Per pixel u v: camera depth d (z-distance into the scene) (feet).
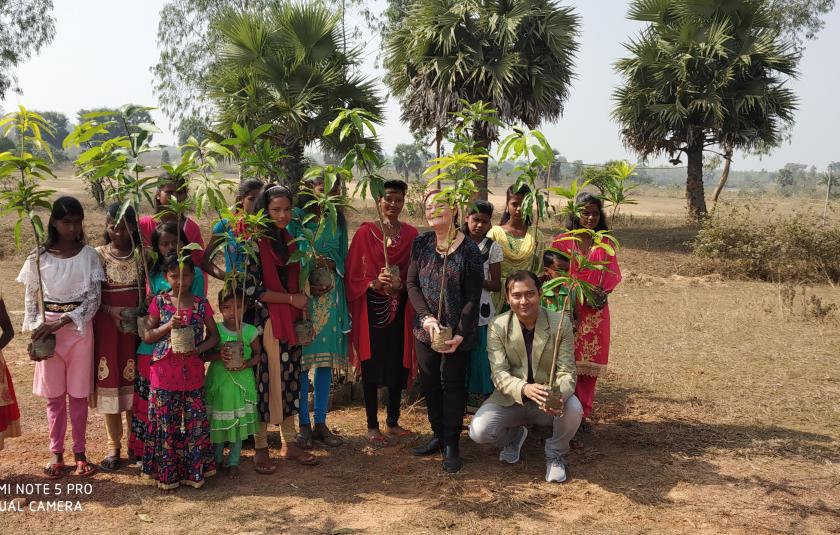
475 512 12.30
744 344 25.67
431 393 14.71
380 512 12.30
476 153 13.97
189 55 83.76
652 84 61.57
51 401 13.56
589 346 15.65
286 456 14.84
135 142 12.57
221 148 12.75
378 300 15.58
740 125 60.39
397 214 15.85
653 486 13.46
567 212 14.79
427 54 51.85
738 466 14.42
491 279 15.28
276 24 44.88
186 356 12.95
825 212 55.77
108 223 13.89
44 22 76.23
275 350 14.15
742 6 58.03
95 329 13.83
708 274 46.16
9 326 13.57
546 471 14.11
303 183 15.64
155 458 13.14
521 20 49.39
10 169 12.73
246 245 13.11
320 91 43.37
